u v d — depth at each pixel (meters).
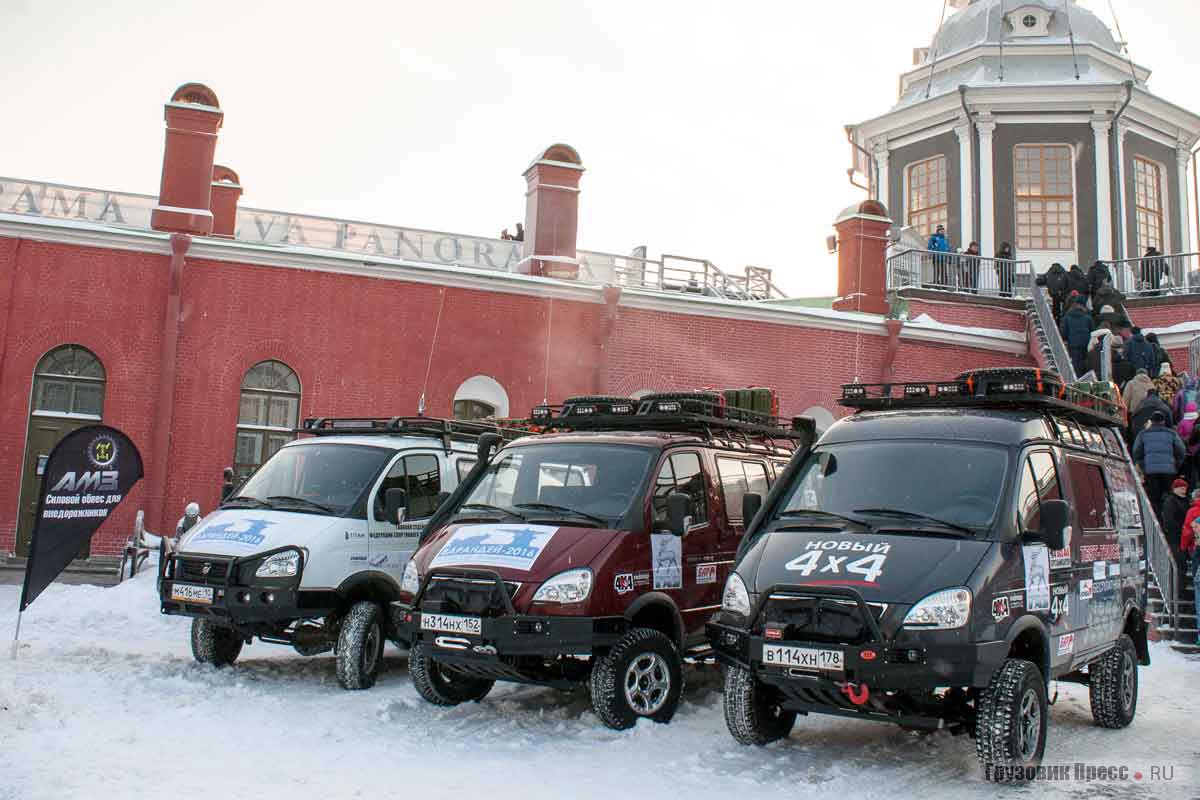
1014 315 24.58
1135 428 15.92
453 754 7.04
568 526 8.21
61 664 9.88
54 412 16.66
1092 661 8.35
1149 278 26.03
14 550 16.20
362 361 18.03
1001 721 6.25
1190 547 13.06
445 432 11.09
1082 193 29.53
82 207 19.16
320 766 6.65
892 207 31.97
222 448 17.16
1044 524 6.79
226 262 17.47
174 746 7.02
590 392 19.45
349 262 17.95
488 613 7.68
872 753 7.20
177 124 18.25
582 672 8.22
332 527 9.62
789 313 20.83
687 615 8.69
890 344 21.72
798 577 6.66
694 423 9.62
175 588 9.49
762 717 7.19
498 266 21.56
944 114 30.62
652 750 7.19
